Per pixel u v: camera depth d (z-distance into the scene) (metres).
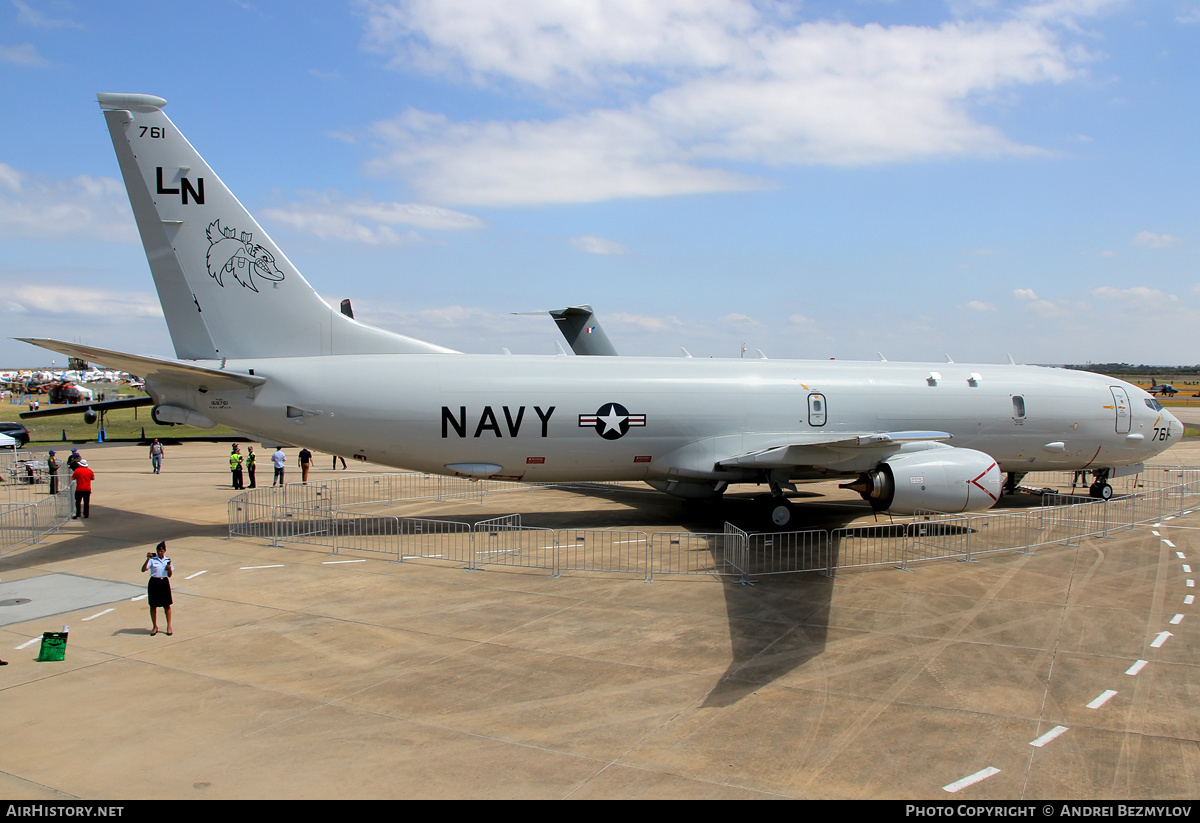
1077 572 17.06
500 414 20.64
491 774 8.08
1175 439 27.17
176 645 12.17
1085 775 8.18
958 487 19.09
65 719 9.42
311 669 11.18
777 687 10.55
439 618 13.62
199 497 28.17
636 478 23.03
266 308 20.02
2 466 37.03
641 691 10.38
